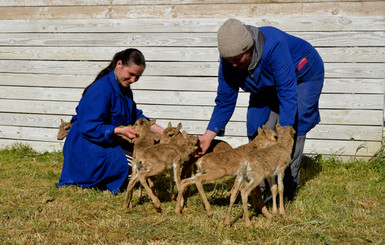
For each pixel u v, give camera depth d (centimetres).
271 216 479
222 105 522
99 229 448
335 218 479
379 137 748
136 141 534
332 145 762
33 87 844
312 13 743
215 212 489
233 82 503
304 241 417
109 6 802
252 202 540
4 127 859
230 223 461
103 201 539
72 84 830
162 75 797
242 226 454
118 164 571
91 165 568
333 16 736
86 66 821
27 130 855
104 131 550
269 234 434
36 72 839
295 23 746
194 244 414
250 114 541
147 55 797
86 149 569
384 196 570
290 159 481
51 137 848
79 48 819
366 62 738
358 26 732
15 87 850
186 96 795
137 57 543
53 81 835
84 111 557
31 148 851
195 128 798
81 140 573
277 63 449
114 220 473
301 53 491
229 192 582
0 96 855
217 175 480
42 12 824
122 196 561
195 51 783
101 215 491
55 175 674
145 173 487
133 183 505
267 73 463
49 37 827
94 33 811
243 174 448
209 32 775
